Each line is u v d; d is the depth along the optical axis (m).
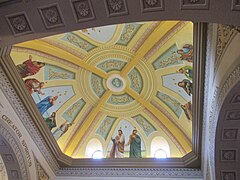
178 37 11.41
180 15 5.83
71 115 13.87
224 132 8.72
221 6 5.40
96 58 13.02
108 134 14.34
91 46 12.59
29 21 6.25
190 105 12.52
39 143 12.16
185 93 12.52
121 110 14.25
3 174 12.00
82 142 14.06
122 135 14.27
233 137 8.84
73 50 12.62
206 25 8.23
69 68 12.98
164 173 12.58
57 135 13.56
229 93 7.18
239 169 9.46
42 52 11.89
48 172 12.71
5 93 10.14
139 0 5.79
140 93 13.77
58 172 13.30
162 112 13.67
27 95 10.85
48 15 6.21
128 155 13.90
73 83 13.44
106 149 14.09
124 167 12.98
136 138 14.11
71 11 6.14
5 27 6.33
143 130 14.10
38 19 6.23
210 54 8.43
